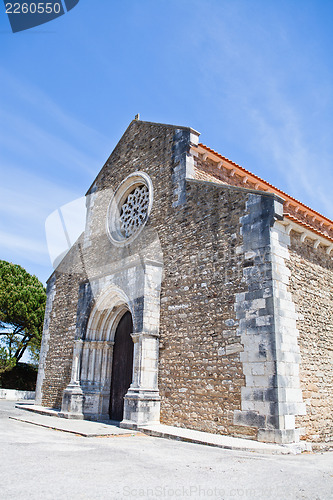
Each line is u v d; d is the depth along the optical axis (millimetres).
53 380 15812
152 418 10492
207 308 10414
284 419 8305
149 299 11422
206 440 8344
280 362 8672
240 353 9320
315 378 9469
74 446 7434
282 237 9875
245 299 9586
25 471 5113
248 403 8820
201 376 10031
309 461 7062
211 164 13391
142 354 10914
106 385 13336
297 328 9422
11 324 29016
